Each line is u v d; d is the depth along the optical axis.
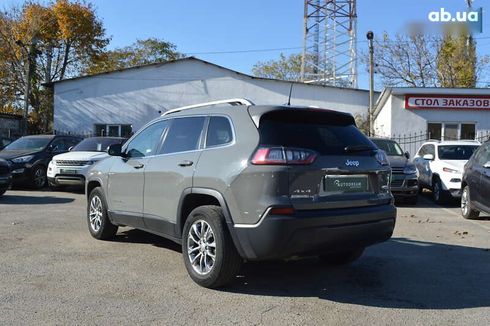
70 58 39.31
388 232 5.33
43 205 11.05
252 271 5.85
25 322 4.15
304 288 5.23
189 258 5.29
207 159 5.21
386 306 4.71
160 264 6.04
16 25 36.53
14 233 7.69
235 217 4.77
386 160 5.54
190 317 4.33
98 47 39.72
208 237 5.09
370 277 5.70
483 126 21.12
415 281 5.56
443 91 20.91
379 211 5.19
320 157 4.82
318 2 33.16
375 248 7.25
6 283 5.18
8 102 37.72
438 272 5.95
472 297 5.03
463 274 5.88
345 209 4.93
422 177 14.35
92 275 5.53
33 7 36.75
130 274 5.60
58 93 29.61
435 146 14.00
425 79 36.97
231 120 5.17
